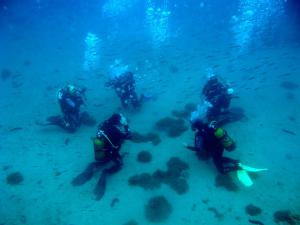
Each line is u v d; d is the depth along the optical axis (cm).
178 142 702
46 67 1309
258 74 984
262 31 1409
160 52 1334
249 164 591
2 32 1917
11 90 1134
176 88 1000
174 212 505
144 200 541
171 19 1864
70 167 666
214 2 2139
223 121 742
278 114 744
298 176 539
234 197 517
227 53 1220
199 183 563
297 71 941
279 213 467
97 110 930
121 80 843
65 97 759
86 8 2417
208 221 479
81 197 569
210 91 755
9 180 632
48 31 1853
